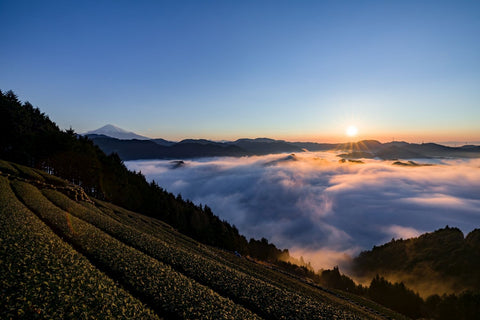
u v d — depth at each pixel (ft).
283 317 70.54
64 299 41.96
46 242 62.85
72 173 260.42
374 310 264.93
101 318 41.81
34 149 242.37
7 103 259.60
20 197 122.83
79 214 128.47
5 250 51.62
